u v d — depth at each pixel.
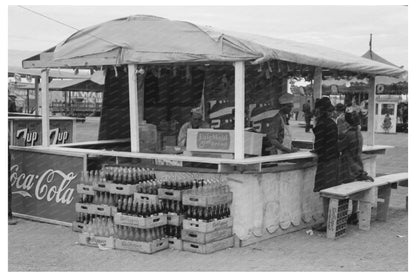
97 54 7.96
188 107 9.90
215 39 7.04
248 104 9.18
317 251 7.16
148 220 6.79
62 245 7.24
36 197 8.67
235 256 6.80
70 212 8.27
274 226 7.84
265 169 7.57
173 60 7.34
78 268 6.21
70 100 42.69
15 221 8.53
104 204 7.49
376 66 9.75
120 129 10.59
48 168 8.55
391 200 11.41
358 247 7.45
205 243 6.84
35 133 12.29
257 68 8.58
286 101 9.16
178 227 7.10
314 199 8.71
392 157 19.77
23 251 6.94
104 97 10.34
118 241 7.03
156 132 9.19
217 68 8.85
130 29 7.75
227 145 7.62
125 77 10.40
